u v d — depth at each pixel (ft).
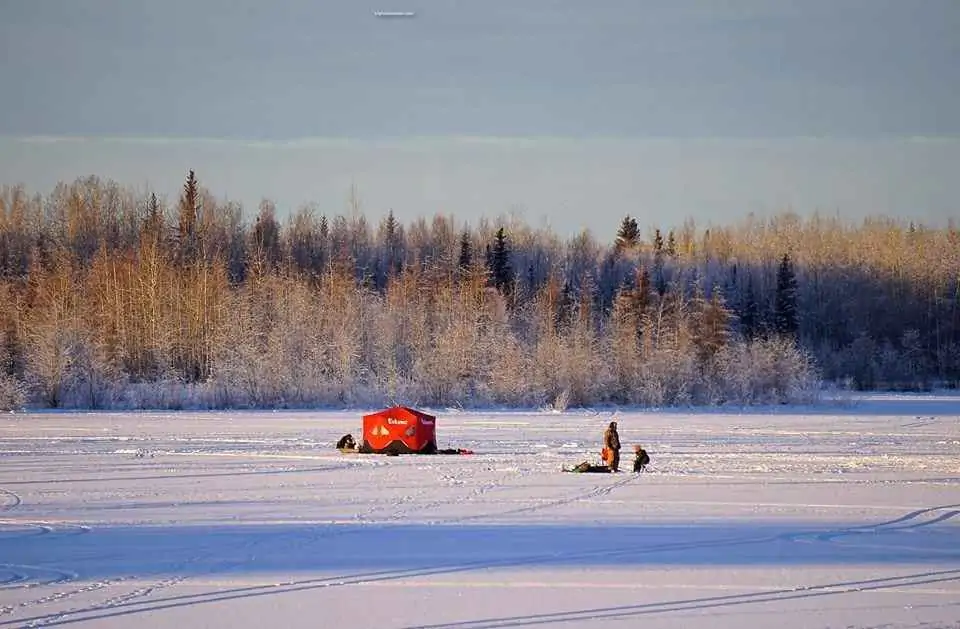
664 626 179.93
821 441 544.21
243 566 224.94
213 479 369.71
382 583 209.67
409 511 298.97
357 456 448.65
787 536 260.21
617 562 229.25
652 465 418.72
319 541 253.03
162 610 188.65
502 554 237.86
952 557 235.40
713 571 220.64
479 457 447.83
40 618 182.91
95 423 647.56
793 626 179.83
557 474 386.32
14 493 334.24
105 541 252.62
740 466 415.03
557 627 179.73
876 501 319.06
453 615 186.70
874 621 182.39
